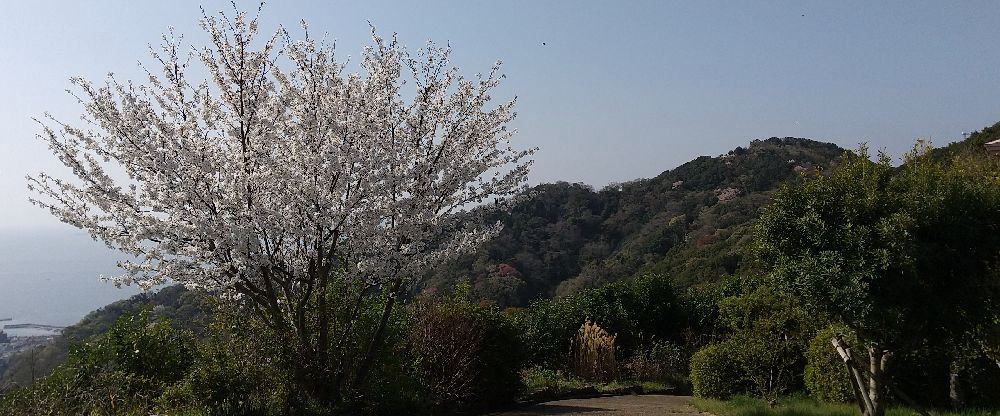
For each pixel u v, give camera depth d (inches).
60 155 272.4
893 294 219.0
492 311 407.2
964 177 234.4
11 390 286.2
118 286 278.5
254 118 302.7
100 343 323.6
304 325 303.6
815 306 231.0
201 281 292.5
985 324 233.1
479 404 376.5
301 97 310.7
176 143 291.1
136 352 314.8
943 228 218.5
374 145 309.7
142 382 301.4
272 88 308.2
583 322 596.4
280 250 303.1
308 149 304.7
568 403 404.8
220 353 294.4
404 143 331.9
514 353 397.7
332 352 309.3
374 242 314.8
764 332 404.2
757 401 369.7
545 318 589.6
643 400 426.0
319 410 287.0
